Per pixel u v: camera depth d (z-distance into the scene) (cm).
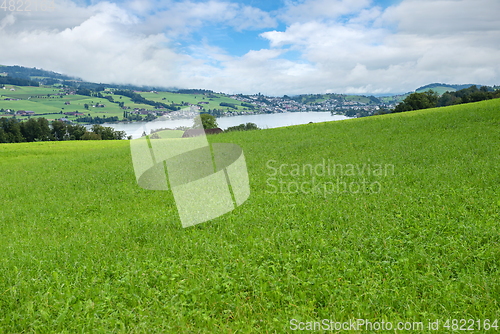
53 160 1962
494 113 2103
